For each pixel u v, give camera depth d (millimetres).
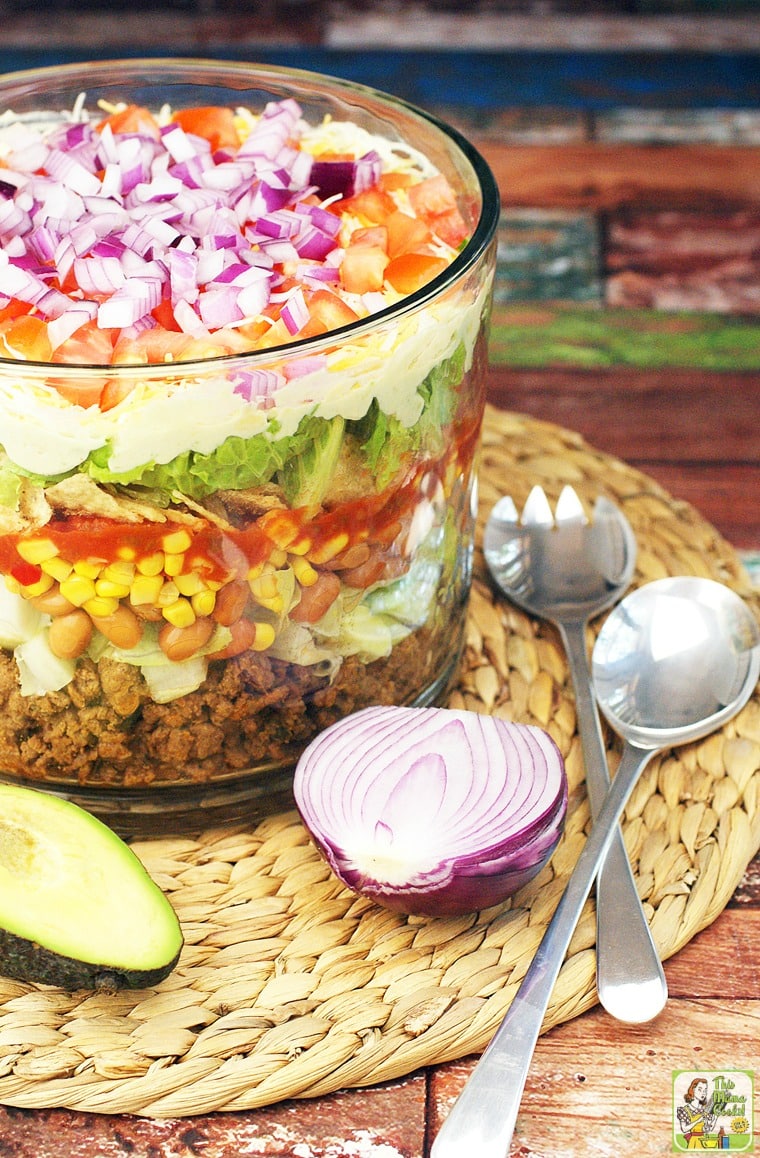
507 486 1006
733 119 1359
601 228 1226
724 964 818
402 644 837
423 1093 782
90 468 750
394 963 804
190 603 777
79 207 822
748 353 1132
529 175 1281
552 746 826
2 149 891
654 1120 771
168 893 830
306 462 763
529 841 794
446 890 791
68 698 801
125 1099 769
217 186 847
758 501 1033
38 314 778
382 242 817
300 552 781
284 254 806
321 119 923
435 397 791
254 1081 773
